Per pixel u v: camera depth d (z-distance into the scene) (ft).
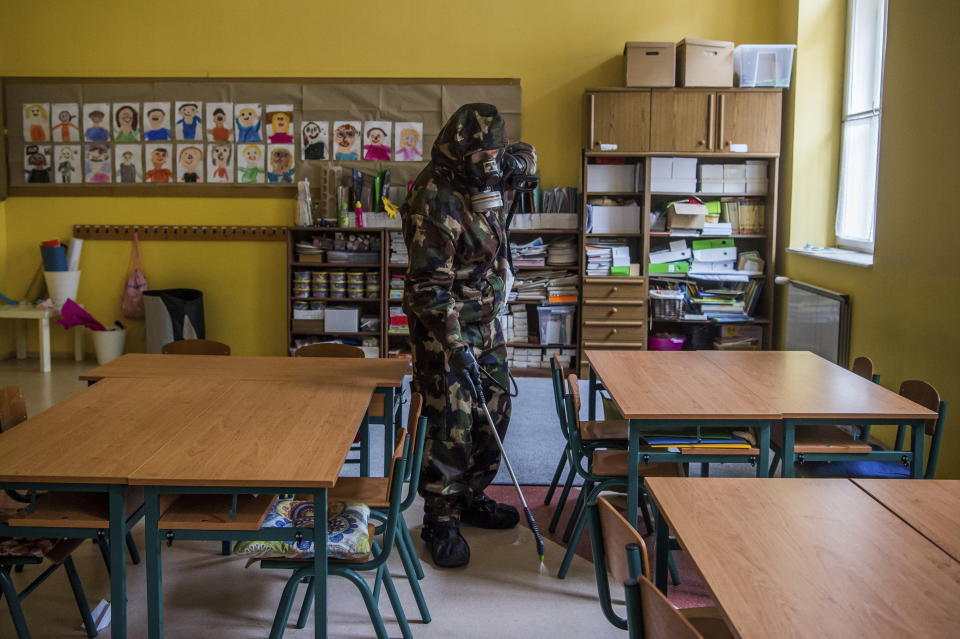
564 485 13.44
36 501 8.50
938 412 10.43
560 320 22.84
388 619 10.11
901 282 15.34
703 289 22.76
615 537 6.75
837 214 21.21
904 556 6.43
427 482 11.68
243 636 9.68
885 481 8.04
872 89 19.42
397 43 23.06
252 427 9.23
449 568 11.48
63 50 23.29
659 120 21.57
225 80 23.12
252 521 7.97
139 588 10.84
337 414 9.77
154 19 23.12
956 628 5.39
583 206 22.13
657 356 13.47
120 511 7.96
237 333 24.03
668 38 22.80
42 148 23.52
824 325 18.66
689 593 10.84
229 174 23.43
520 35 22.97
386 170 23.07
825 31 20.94
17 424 10.12
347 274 22.93
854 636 5.28
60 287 23.17
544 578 11.21
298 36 23.09
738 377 11.95
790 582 5.99
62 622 10.00
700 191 22.12
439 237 11.10
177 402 10.28
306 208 22.65
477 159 10.88
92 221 23.73
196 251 23.79
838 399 10.75
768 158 22.00
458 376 11.21
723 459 10.46
